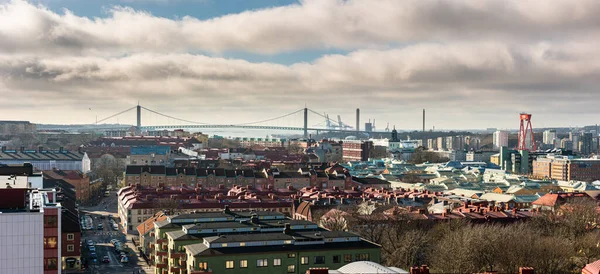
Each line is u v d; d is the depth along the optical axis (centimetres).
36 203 15150
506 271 19762
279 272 17550
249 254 17288
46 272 15450
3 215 13375
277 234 18575
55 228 15512
